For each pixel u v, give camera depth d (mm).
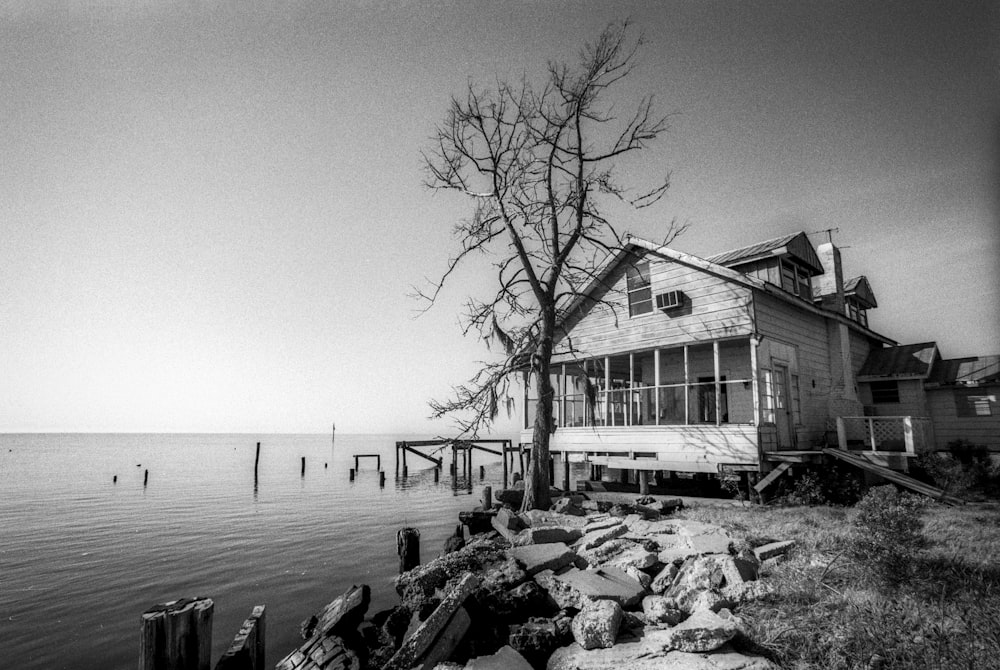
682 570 7086
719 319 16500
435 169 16406
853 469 15398
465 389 14688
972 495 14367
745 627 5223
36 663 8758
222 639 9492
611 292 19953
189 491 37031
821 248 22781
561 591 6777
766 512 12211
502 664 5457
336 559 15406
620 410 22906
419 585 8359
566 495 16062
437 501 30516
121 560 15750
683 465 16016
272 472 58500
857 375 22062
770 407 16047
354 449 138875
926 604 5418
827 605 5605
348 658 7152
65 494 34969
